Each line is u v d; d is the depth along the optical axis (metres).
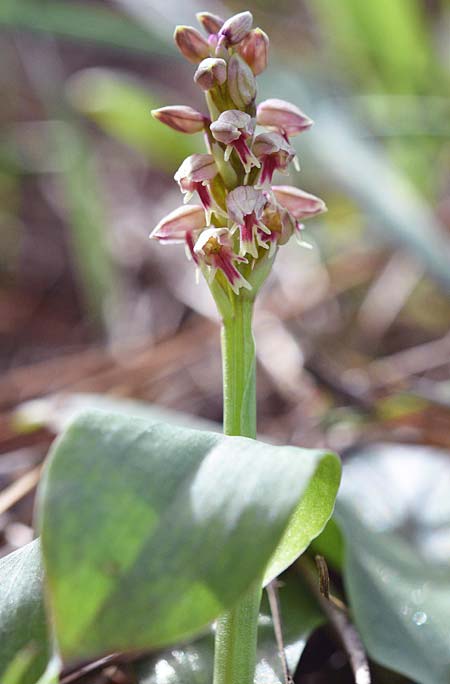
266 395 0.36
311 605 0.21
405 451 0.25
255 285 0.18
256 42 0.18
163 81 0.64
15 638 0.18
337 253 0.45
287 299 0.42
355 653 0.20
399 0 0.43
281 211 0.18
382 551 0.22
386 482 0.24
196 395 0.37
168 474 0.16
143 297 0.46
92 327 0.46
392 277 0.43
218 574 0.16
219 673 0.18
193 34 0.18
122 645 0.15
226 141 0.18
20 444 0.29
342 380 0.32
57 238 0.53
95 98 0.45
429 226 0.35
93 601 0.15
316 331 0.40
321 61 0.51
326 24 0.48
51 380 0.37
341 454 0.26
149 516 0.16
